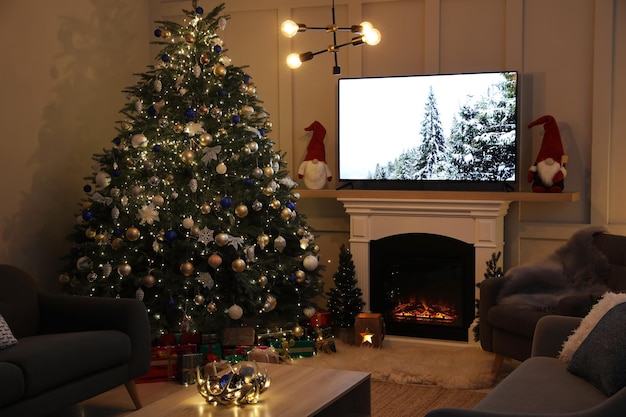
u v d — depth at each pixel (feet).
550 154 17.99
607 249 15.88
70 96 19.22
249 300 16.92
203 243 16.72
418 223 18.95
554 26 18.54
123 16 21.26
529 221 18.99
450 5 19.48
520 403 9.30
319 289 19.22
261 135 18.22
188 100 17.42
